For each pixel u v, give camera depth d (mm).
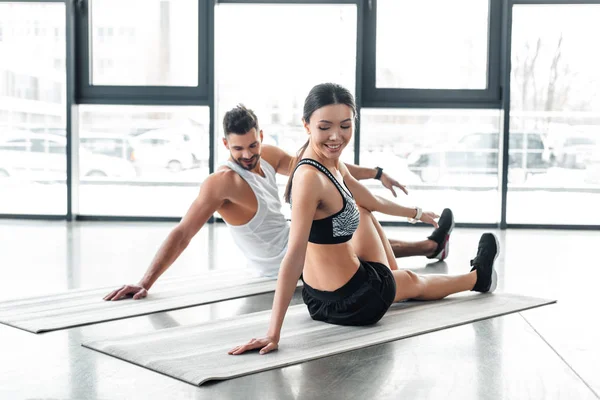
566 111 5785
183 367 2051
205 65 5938
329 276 2514
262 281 3402
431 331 2490
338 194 2369
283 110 6020
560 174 5836
